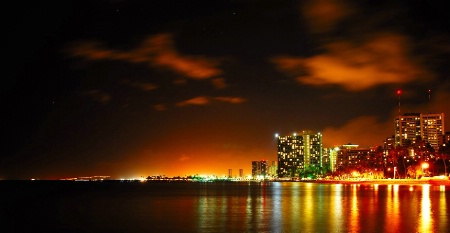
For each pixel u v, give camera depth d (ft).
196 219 229.25
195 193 596.70
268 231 180.14
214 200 404.98
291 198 413.59
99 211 291.79
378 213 240.12
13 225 219.61
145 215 257.34
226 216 242.17
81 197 504.84
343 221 206.39
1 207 343.67
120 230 193.98
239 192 616.39
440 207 274.77
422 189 589.73
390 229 177.99
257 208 294.66
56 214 275.80
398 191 527.40
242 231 182.19
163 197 483.51
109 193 630.33
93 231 192.44
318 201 355.56
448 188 629.92
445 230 173.99
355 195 442.50
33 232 194.59
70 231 193.98
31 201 428.15
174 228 195.42
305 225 195.31
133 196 515.50
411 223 195.21
